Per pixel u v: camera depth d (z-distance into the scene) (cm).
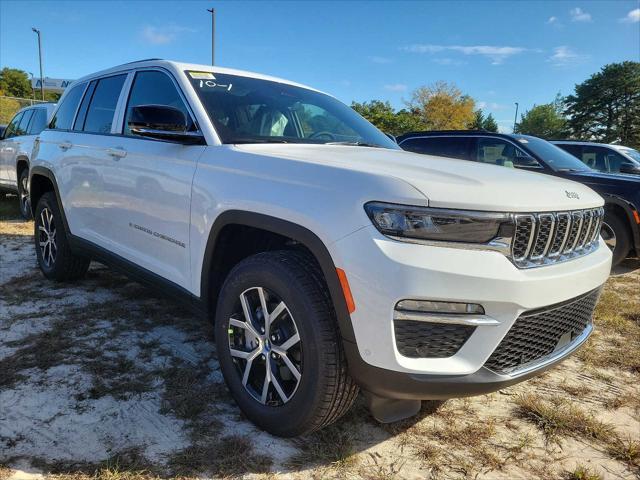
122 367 299
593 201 251
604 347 372
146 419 247
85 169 379
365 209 197
